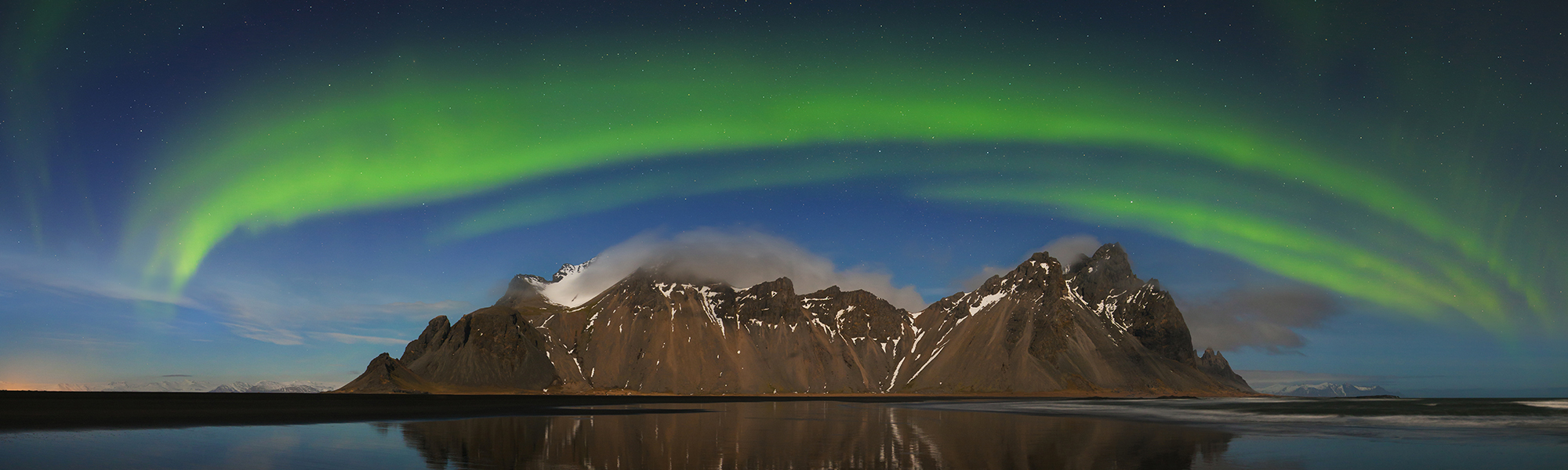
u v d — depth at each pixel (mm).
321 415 112312
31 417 96688
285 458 52531
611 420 104000
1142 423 102750
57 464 49594
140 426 82875
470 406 165250
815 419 110312
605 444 63938
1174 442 70500
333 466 48281
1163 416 125812
